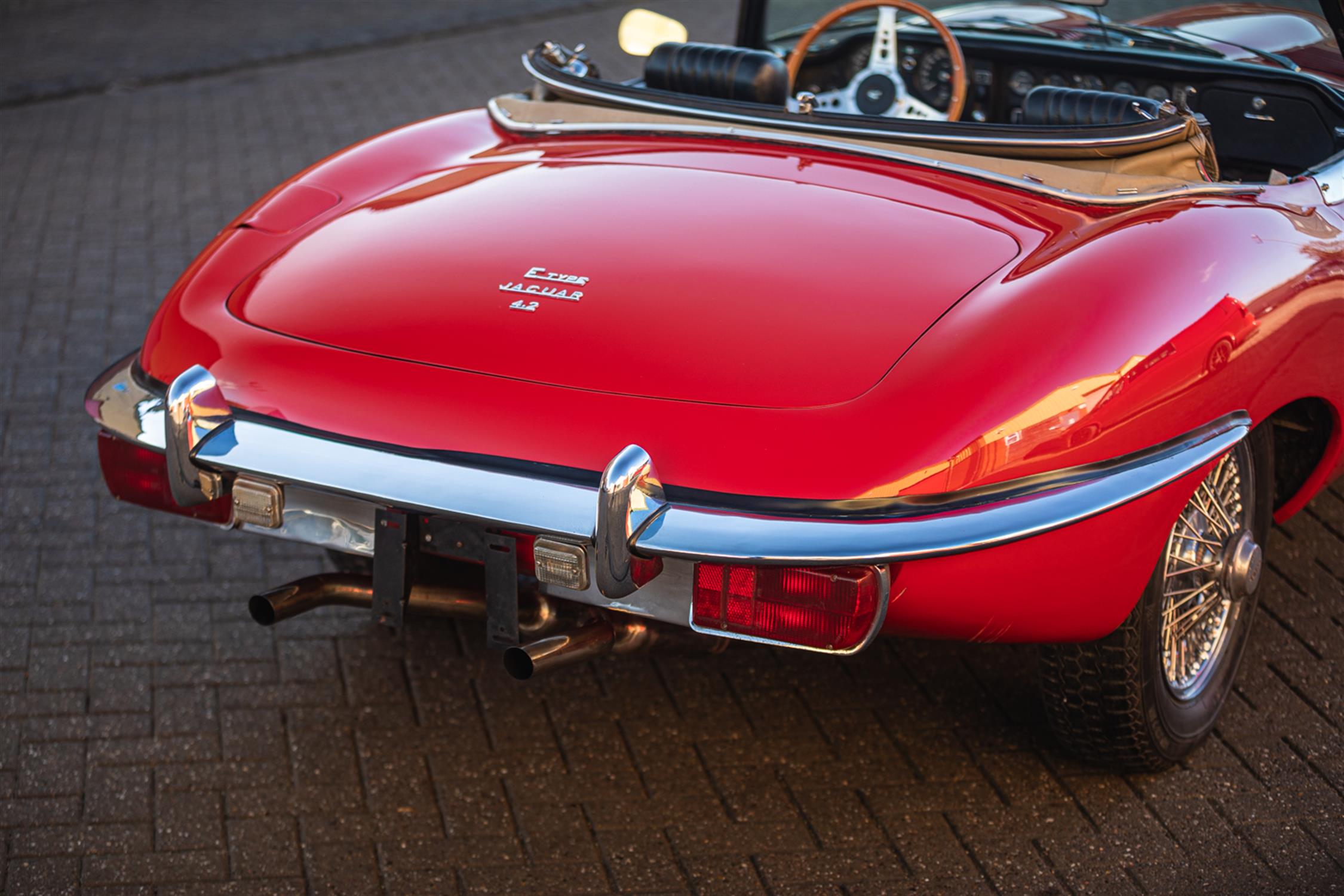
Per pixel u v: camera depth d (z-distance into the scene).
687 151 2.97
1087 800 2.71
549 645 2.21
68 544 3.69
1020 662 3.16
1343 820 2.64
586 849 2.57
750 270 2.41
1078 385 2.14
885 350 2.19
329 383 2.32
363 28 10.24
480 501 2.12
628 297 2.37
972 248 2.46
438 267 2.54
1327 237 2.67
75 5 11.09
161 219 6.30
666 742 2.89
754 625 2.08
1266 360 2.42
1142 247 2.35
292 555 3.66
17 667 3.13
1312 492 3.02
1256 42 3.46
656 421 2.12
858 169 2.83
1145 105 2.92
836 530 2.00
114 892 2.45
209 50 9.66
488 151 3.16
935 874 2.50
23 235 6.08
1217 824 2.63
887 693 3.05
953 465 2.06
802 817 2.66
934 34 3.96
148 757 2.83
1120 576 2.26
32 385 4.63
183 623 3.33
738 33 4.24
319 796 2.72
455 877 2.50
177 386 2.31
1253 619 2.98
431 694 3.06
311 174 3.04
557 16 10.66
